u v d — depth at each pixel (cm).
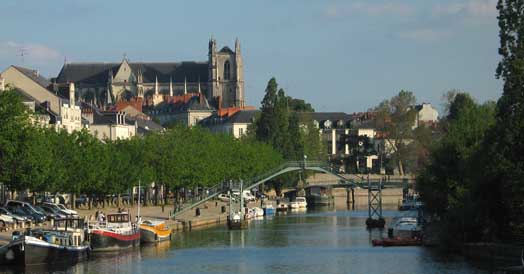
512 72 18388
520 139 18475
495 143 18925
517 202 18562
